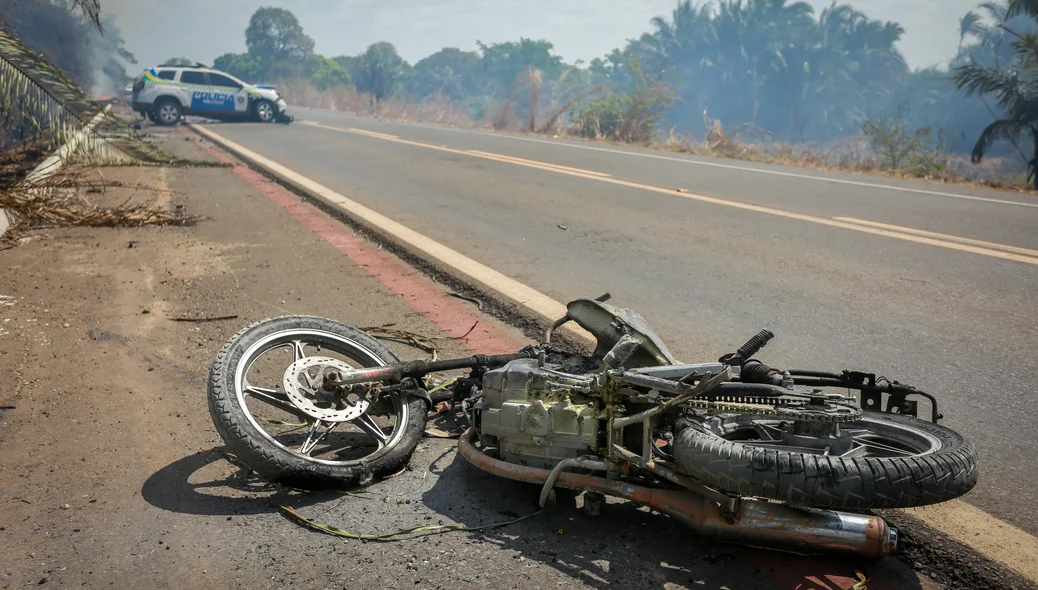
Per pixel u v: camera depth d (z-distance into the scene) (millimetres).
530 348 4152
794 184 13477
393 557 3068
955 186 13250
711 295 6762
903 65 90438
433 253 8297
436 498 3537
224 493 3594
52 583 2906
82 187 12688
